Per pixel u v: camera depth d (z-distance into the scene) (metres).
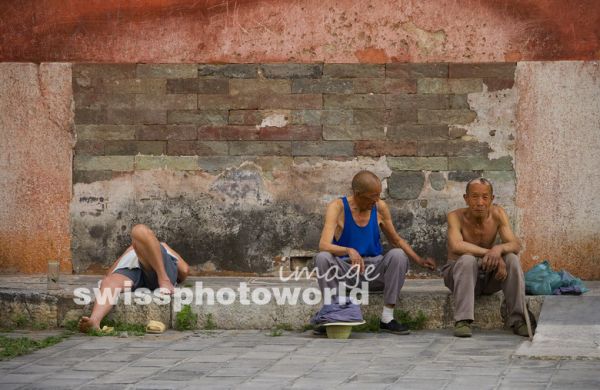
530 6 22.70
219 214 23.33
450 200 23.00
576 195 22.70
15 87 23.47
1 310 20.88
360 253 19.88
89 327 19.53
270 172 23.25
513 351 17.44
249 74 23.25
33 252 23.53
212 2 23.25
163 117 23.38
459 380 15.09
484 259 19.12
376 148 23.09
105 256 23.45
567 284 20.52
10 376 15.73
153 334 19.59
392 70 23.02
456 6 22.86
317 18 23.11
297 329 20.12
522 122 22.80
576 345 17.05
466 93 22.92
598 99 22.58
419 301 20.05
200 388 14.84
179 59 23.33
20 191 23.52
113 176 23.44
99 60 23.42
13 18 23.47
